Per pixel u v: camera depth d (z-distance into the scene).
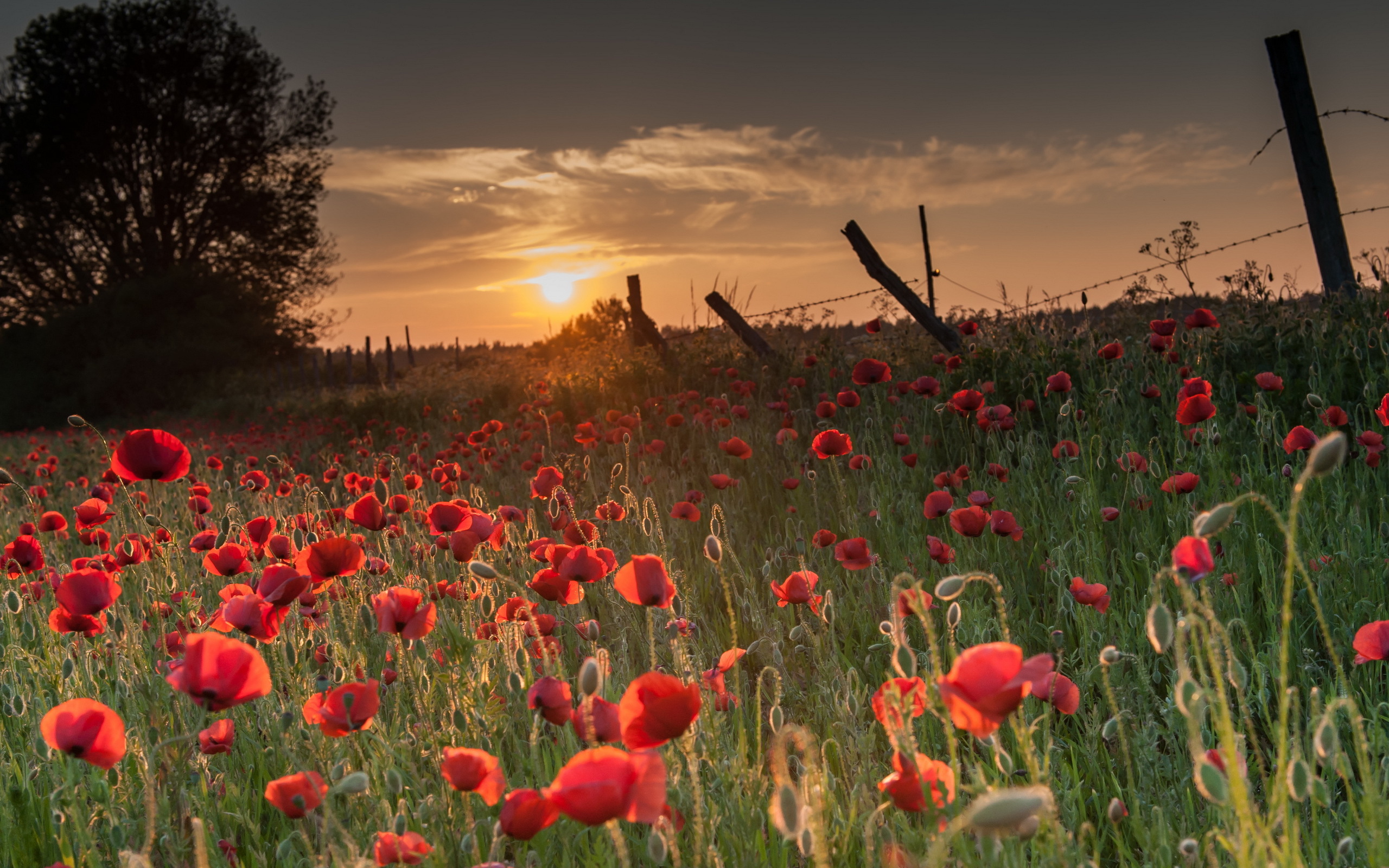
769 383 8.06
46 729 1.67
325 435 12.52
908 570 3.66
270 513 4.86
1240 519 3.60
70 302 40.81
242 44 40.78
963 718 1.26
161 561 3.15
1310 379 4.86
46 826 2.20
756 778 1.95
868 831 1.53
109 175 39.34
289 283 41.72
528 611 2.42
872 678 3.11
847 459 5.41
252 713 2.79
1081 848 1.48
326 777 2.09
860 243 7.95
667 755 1.84
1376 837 1.41
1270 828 1.29
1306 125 6.80
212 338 34.56
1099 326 6.44
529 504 5.56
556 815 1.43
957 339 7.65
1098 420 4.92
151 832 1.46
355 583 2.88
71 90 38.56
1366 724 2.36
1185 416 3.64
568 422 9.12
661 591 2.02
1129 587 3.22
